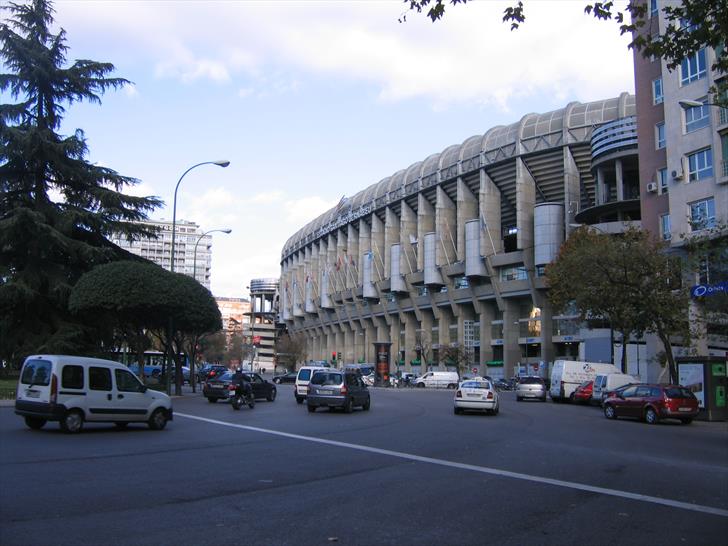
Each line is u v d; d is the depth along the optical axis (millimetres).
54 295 34500
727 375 27156
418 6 10344
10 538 5984
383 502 8031
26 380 15531
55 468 9906
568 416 26781
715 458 13906
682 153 34500
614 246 31562
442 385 70438
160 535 6238
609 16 11016
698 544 6520
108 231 36094
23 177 36094
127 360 56719
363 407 27141
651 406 24906
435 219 91812
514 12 10508
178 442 13875
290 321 147375
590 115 69938
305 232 135750
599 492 9188
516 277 75188
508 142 75812
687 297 30078
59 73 36312
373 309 103312
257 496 8211
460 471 10695
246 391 25953
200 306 33125
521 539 6473
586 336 54531
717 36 10867
